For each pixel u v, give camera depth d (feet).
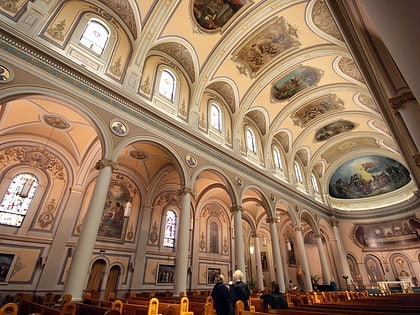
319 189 75.82
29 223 32.17
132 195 44.37
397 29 5.65
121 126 26.81
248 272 68.59
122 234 40.75
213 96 47.09
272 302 16.84
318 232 59.82
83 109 24.04
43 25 24.66
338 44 39.04
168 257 45.21
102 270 36.81
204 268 49.88
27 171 34.09
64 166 37.29
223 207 60.44
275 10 36.11
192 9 34.60
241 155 45.06
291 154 62.75
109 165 23.93
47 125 33.71
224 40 39.22
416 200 61.72
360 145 71.56
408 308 14.43
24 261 30.19
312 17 36.78
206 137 38.14
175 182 49.85
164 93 36.22
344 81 47.98
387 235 66.54
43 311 14.35
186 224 29.27
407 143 25.67
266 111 53.83
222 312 13.99
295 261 73.61
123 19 33.91
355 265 68.80
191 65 40.65
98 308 13.93
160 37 35.35
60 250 32.94
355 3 14.44
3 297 27.37
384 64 14.96
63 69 23.82
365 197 75.15
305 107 56.90
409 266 61.77
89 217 21.25
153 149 39.68
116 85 28.58
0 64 19.54
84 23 29.53
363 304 19.21
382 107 23.30
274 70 45.78
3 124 30.94
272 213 45.03
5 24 20.68
